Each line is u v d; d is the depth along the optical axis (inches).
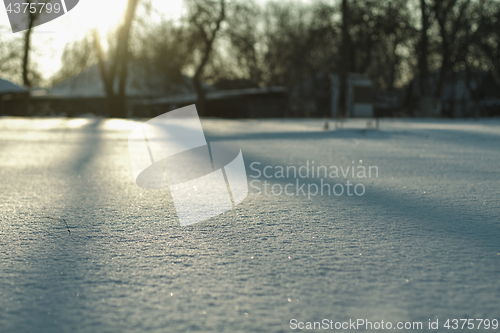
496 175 256.4
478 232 130.4
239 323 73.2
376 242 120.0
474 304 80.0
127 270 99.2
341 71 1512.1
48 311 78.2
